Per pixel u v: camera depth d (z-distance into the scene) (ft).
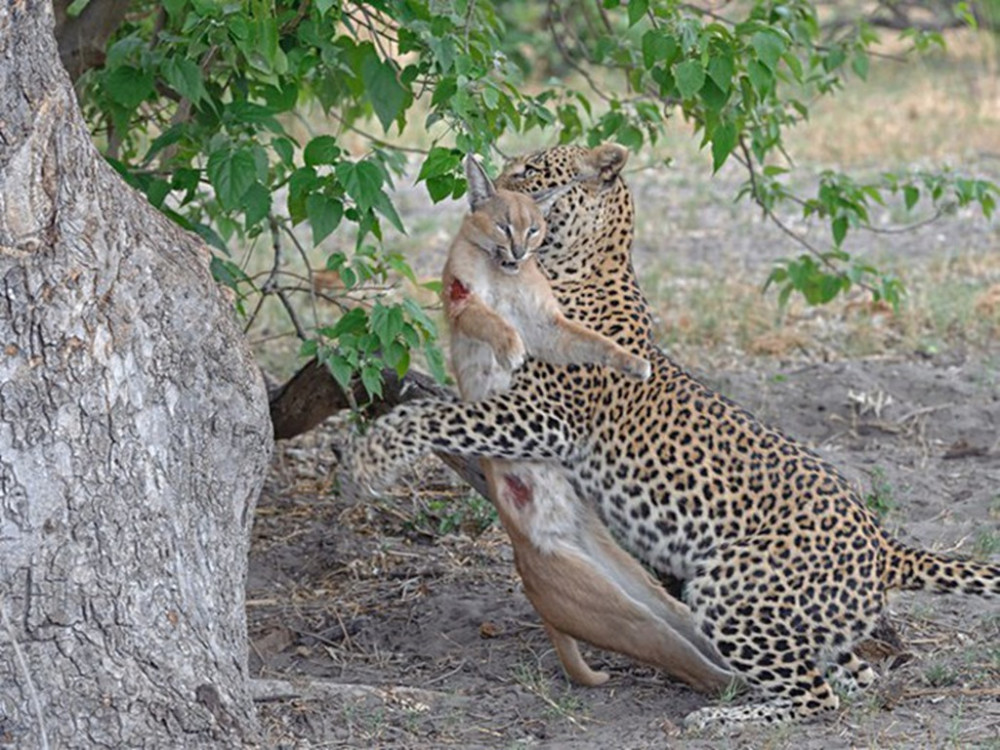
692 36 34.78
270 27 32.35
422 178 33.14
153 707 27.22
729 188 88.79
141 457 27.76
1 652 26.14
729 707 32.27
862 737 30.45
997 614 38.09
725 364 59.47
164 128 41.98
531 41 90.89
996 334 61.82
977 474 48.83
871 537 33.17
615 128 44.39
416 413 34.09
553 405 34.68
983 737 29.89
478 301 33.35
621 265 37.88
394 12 33.78
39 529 26.50
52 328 26.68
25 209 26.48
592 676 34.78
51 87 26.91
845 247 75.87
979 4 121.29
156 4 43.62
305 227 76.84
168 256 28.96
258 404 30.22
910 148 94.94
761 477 33.47
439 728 32.14
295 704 32.58
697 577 33.17
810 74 49.88
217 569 29.17
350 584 41.57
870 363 58.13
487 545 43.73
